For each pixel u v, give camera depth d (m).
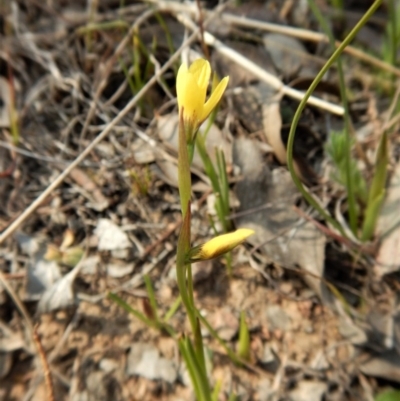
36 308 0.26
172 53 0.34
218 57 0.33
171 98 0.33
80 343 0.25
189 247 0.16
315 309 0.26
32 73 0.35
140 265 0.28
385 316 0.26
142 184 0.30
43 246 0.28
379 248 0.27
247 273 0.27
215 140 0.30
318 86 0.34
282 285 0.27
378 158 0.25
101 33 0.35
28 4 0.38
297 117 0.19
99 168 0.31
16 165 0.31
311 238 0.27
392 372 0.24
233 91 0.32
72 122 0.33
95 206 0.30
